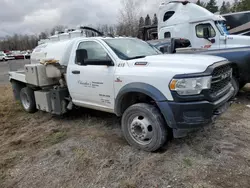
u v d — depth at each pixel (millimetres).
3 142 4156
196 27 9406
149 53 4285
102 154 3400
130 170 2975
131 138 3566
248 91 6965
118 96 3615
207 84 2953
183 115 2979
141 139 3441
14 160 3420
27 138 4238
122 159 3236
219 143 3525
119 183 2725
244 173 2777
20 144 3982
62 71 4957
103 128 4469
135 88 3338
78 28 6617
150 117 3277
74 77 4422
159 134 3230
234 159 3078
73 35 6445
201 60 3291
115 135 4090
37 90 5645
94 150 3535
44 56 5480
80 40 4473
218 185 2584
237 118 4648
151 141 3326
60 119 5207
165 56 3693
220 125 4262
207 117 2980
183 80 2936
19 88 6441
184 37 9844
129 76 3447
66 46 4922
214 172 2818
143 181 2736
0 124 5164
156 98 3131
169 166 2990
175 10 10188
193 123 2947
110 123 4723
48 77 5023
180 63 3197
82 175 2928
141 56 3941
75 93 4512
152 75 3197
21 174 3043
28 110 5891
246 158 3098
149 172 2885
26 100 6000
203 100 2959
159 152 3377
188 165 2984
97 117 5145
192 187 2580
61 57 4910
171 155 3254
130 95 3674
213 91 3146
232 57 5750
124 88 3490
